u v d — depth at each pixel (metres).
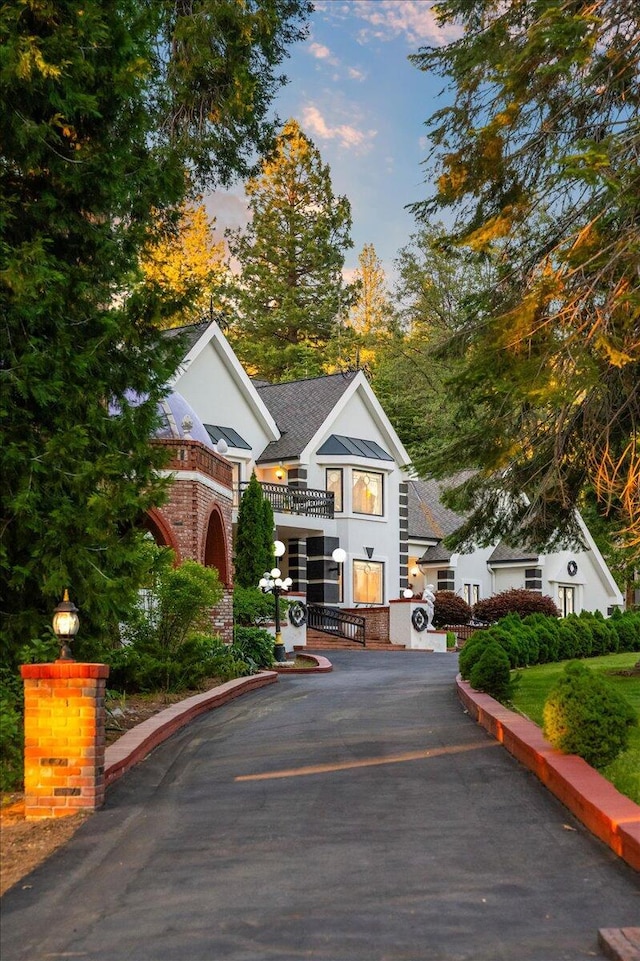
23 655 11.38
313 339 73.81
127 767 10.94
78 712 8.99
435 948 5.47
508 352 13.55
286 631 35.25
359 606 44.75
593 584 54.56
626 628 30.73
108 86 12.90
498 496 18.97
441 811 8.75
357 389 46.94
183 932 5.78
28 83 11.53
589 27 13.38
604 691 10.22
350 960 5.30
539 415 16.61
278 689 21.19
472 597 51.56
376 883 6.64
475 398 14.61
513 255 15.52
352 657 34.03
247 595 33.72
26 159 12.06
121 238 13.52
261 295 72.38
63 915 6.18
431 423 58.06
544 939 5.62
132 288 13.73
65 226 12.70
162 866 7.18
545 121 14.33
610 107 14.65
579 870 6.95
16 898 6.54
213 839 7.89
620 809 7.81
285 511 41.59
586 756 10.05
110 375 13.26
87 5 12.00
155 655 18.16
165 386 14.08
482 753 11.70
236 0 20.70
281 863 7.15
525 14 14.37
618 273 13.43
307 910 6.11
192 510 24.56
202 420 41.62
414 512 52.28
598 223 13.14
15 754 10.33
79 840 7.96
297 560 43.47
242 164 24.88
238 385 43.31
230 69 21.77
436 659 33.47
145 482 13.09
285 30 24.11
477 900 6.29
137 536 13.27
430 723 14.41
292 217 73.75
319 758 11.55
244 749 12.50
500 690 16.06
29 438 11.72
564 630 26.67
